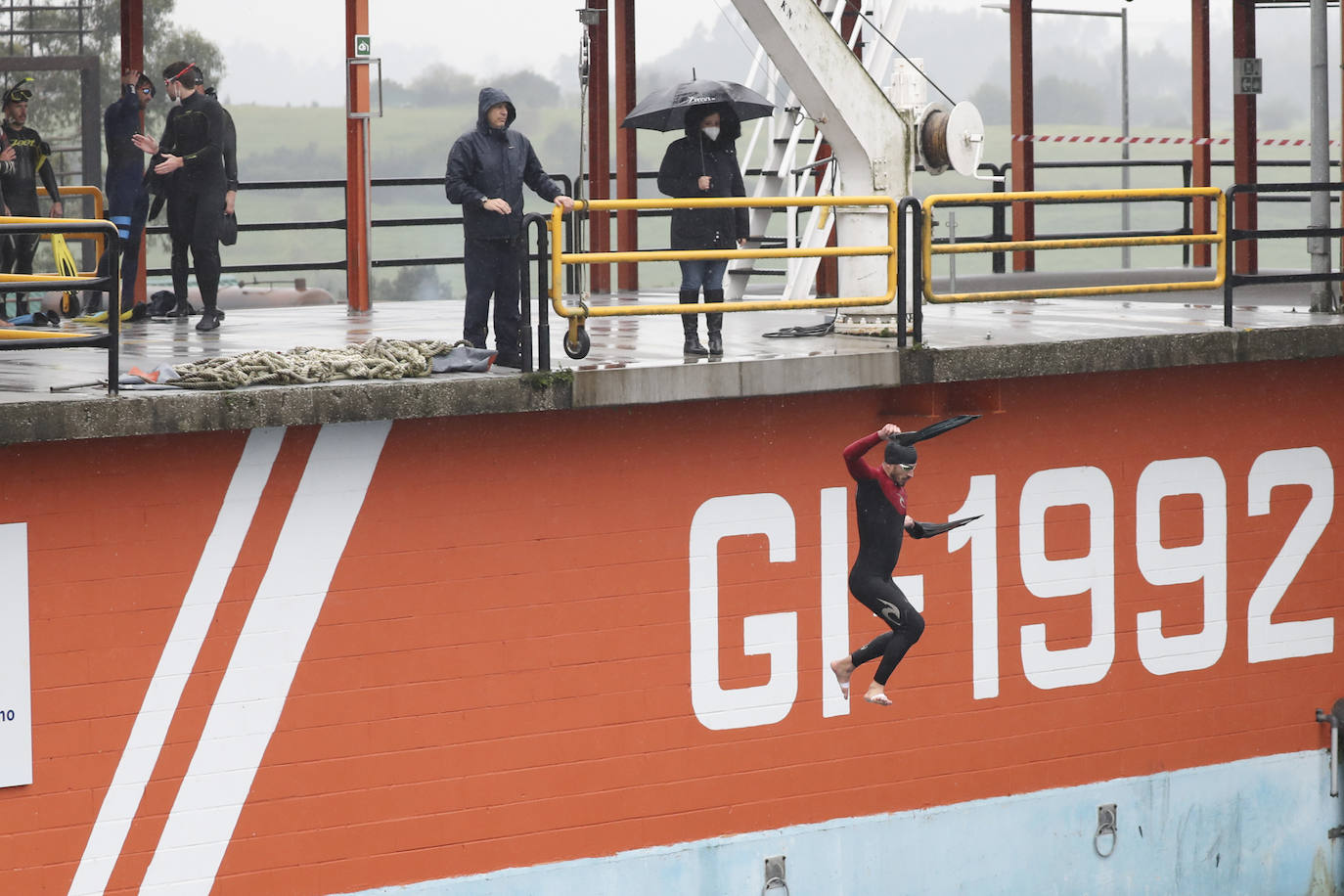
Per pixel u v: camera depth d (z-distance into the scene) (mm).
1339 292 23203
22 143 24094
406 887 17391
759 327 23641
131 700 16031
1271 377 21297
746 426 18547
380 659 17062
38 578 15531
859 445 16062
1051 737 20484
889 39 23094
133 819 16156
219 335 22766
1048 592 20281
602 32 31812
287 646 16656
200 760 16391
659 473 18172
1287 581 21625
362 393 15539
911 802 19812
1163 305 26844
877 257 20516
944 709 19891
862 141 19953
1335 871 22266
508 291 17516
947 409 19391
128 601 15922
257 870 16734
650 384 16766
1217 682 21344
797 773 19203
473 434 17234
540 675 17812
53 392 15133
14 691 15539
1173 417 20766
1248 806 21656
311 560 16672
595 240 32344
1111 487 20500
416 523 17078
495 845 17781
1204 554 21125
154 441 15867
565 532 17781
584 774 18125
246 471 16266
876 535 16203
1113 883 21016
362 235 28422
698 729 18641
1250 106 37500
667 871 18609
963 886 20188
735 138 19234
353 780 17062
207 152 23469
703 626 18562
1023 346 18359
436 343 17016
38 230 14562
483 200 17266
